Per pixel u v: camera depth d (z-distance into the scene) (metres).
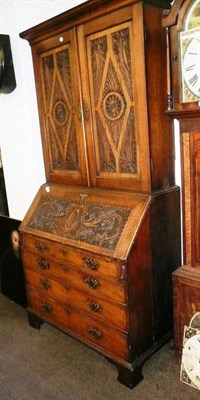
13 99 2.22
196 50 1.33
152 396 1.57
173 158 1.70
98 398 1.58
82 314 1.79
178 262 1.83
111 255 1.51
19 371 1.80
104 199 1.73
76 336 1.87
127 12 1.45
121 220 1.59
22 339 2.08
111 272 1.54
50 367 1.82
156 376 1.70
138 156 1.60
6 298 2.67
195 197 1.51
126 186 1.69
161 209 1.64
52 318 2.03
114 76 1.59
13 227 2.34
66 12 1.64
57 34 1.79
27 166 2.28
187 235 1.59
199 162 1.46
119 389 1.63
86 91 1.73
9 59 2.09
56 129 1.99
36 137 2.21
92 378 1.72
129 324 1.56
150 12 1.43
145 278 1.62
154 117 1.55
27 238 2.03
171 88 1.47
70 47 1.74
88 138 1.79
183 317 1.65
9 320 2.32
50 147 2.08
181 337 1.70
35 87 2.06
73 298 1.82
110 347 1.68
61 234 1.80
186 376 1.63
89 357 1.89
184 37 1.36
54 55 1.85
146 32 1.43
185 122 1.46
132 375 1.61
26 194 2.37
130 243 1.50
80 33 1.67
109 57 1.58
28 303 2.21
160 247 1.68
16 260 2.38
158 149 1.60
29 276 2.12
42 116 2.06
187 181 1.52
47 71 1.93
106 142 1.72
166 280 1.76
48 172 2.16
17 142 2.31
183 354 1.63
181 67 1.40
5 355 1.94
